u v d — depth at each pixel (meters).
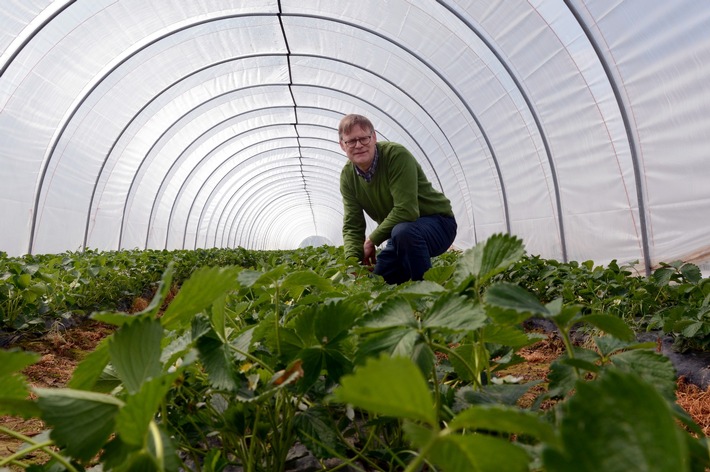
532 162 9.97
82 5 8.51
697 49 5.65
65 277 6.13
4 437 2.26
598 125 7.81
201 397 1.40
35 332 5.04
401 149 5.36
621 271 5.64
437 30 9.59
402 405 0.56
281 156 22.66
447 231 5.81
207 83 13.43
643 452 0.44
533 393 2.67
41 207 10.68
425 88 12.09
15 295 4.89
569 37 7.54
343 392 0.55
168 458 0.69
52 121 10.30
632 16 6.28
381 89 13.60
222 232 26.77
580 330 4.59
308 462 1.64
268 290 1.59
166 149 15.91
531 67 8.63
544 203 9.82
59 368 4.00
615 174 7.68
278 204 35.31
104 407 0.77
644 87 6.61
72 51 9.38
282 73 13.68
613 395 0.47
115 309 6.95
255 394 1.16
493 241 1.11
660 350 3.98
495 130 10.89
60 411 0.74
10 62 8.55
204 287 0.87
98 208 13.21
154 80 11.97
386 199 5.63
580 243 8.79
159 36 10.25
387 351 1.00
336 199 32.22
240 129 17.83
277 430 1.36
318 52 12.22
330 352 1.23
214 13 10.00
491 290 0.91
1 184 9.32
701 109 5.82
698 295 4.57
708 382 3.30
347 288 2.23
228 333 1.50
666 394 0.95
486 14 8.31
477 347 1.28
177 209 19.38
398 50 11.05
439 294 1.24
